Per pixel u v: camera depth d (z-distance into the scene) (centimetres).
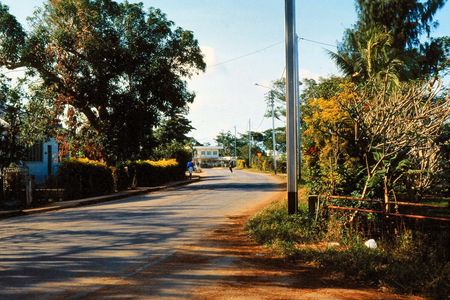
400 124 952
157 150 4881
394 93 1034
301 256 798
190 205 1792
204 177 5019
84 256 834
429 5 3616
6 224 1333
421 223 837
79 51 3008
